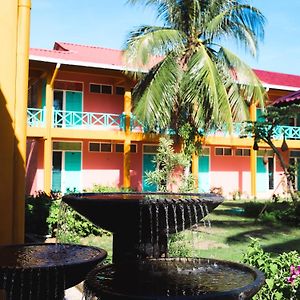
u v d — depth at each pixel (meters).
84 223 9.70
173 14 14.28
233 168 21.28
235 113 14.02
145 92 13.54
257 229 10.95
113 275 3.25
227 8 14.09
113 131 16.86
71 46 19.81
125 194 5.30
